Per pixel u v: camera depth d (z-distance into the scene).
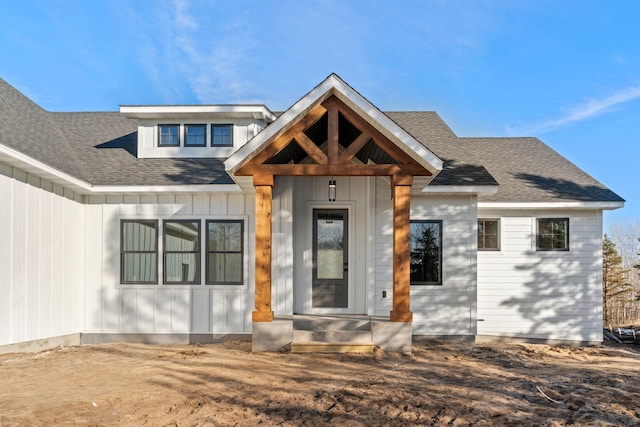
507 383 7.27
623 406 6.19
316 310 11.27
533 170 14.08
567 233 12.66
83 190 10.98
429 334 11.30
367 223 11.19
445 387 6.96
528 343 12.51
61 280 10.53
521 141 15.99
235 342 10.83
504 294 12.64
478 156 15.04
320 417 5.69
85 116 14.91
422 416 5.74
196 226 11.37
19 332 9.14
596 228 12.62
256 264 9.38
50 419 5.51
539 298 12.59
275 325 9.37
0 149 8.01
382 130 9.09
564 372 8.38
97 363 8.59
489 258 12.70
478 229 12.81
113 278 11.32
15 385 6.98
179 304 11.25
